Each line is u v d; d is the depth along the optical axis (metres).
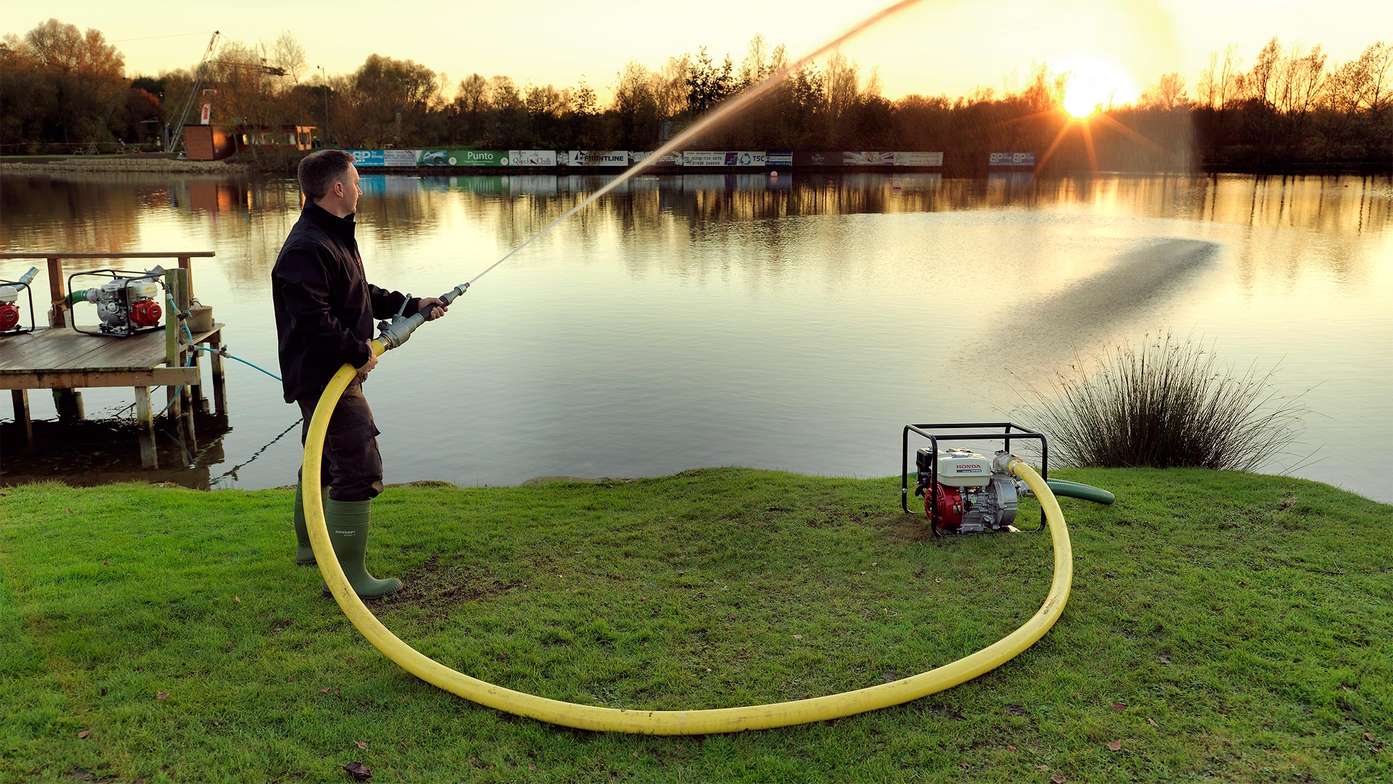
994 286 18.89
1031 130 84.88
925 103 83.56
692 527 4.98
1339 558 4.42
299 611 3.86
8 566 4.39
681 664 3.47
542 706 3.07
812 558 4.50
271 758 2.87
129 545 4.73
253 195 50.06
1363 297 17.16
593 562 4.49
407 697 3.21
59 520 5.26
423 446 8.86
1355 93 81.25
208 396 11.35
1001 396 10.28
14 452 9.28
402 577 4.29
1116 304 16.47
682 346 13.26
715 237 29.23
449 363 12.27
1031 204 45.00
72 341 10.27
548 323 15.04
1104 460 7.16
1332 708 3.13
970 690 3.27
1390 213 38.25
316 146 85.12
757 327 14.65
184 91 96.88
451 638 3.65
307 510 3.47
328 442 3.85
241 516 5.33
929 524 4.96
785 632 3.72
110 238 27.94
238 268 21.50
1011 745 2.96
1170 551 4.53
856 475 7.91
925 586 4.15
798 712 3.04
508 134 81.94
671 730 2.99
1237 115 85.00
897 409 9.90
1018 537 4.74
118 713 3.07
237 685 3.28
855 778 2.80
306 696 3.22
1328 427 9.17
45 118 93.81
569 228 32.41
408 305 4.15
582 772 2.83
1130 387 7.54
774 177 70.81
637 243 27.58
